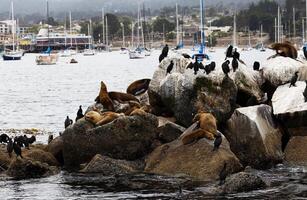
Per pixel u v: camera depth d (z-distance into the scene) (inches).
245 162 879.1
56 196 735.7
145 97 1106.1
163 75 1053.2
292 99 944.3
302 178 800.3
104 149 895.1
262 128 890.7
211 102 929.5
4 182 822.5
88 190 763.4
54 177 847.1
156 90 1019.9
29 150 944.3
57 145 956.0
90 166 863.1
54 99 2235.5
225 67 944.9
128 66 4933.6
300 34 7007.9
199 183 769.6
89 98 2234.3
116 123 892.6
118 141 890.1
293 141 910.4
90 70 4480.8
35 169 856.9
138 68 4552.2
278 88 1007.6
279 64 1045.8
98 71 4286.4
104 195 732.7
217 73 950.4
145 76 3540.8
